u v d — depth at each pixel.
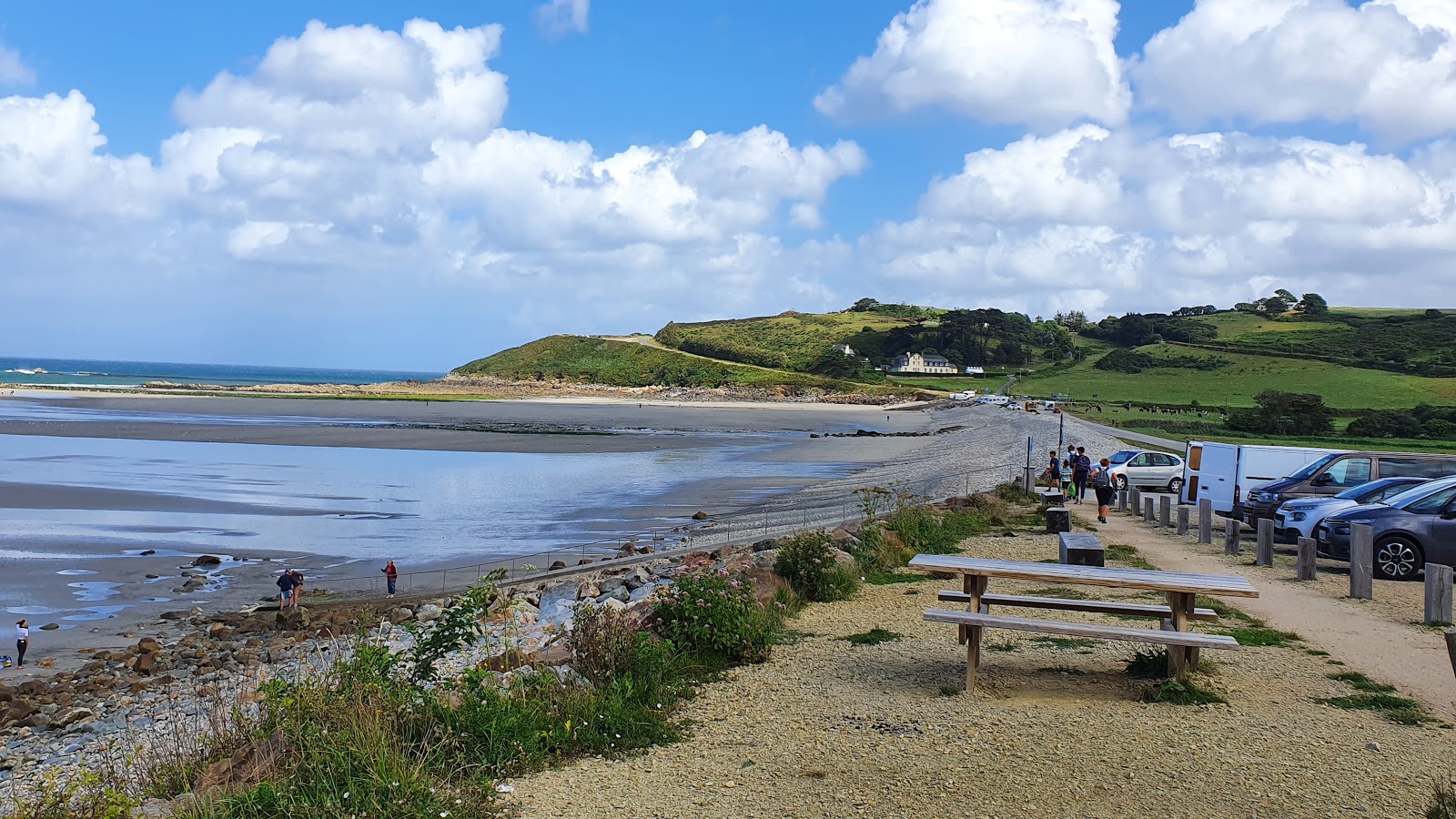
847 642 9.87
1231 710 7.36
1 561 22.44
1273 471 23.22
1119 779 5.83
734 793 5.69
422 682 7.57
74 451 50.72
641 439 72.31
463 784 5.70
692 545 23.62
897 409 143.50
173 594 19.67
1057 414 108.81
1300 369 152.88
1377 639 9.94
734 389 180.38
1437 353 149.75
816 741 6.65
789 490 37.41
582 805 5.50
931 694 7.83
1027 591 12.91
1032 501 27.50
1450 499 14.62
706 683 8.27
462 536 26.50
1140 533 20.41
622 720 6.87
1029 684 8.15
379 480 40.88
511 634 12.89
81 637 16.69
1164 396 146.12
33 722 11.96
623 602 16.09
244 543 25.12
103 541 25.27
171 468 43.88
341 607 18.20
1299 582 13.78
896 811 5.36
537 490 37.56
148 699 12.91
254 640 16.19
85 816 5.52
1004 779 5.84
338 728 5.99
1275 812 5.32
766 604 11.04
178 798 5.40
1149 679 8.23
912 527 17.52
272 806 5.19
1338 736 6.68
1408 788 5.66
